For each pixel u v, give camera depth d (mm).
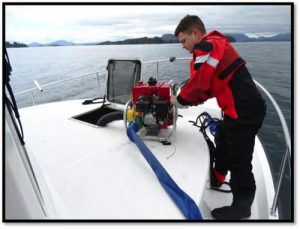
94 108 2471
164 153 1556
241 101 1374
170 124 1707
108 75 2223
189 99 1510
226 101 1418
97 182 1302
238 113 1385
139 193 1207
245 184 1398
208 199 1524
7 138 827
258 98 1383
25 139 1817
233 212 1304
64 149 1656
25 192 872
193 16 1547
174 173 1354
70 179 1335
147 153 1419
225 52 1368
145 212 1088
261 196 1593
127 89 2074
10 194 820
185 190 1225
